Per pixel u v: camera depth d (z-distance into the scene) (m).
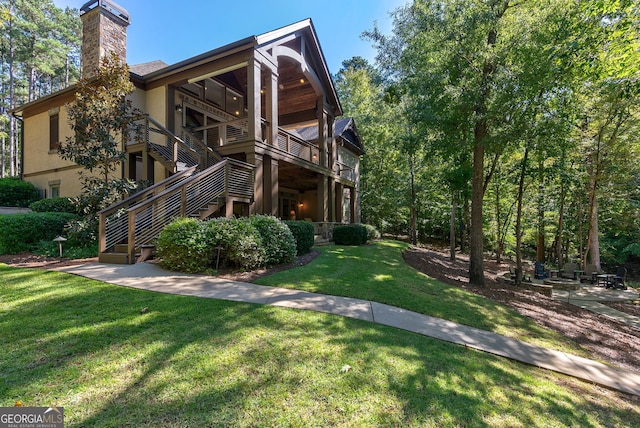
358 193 20.03
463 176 11.17
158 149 9.43
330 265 7.34
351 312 4.12
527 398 2.62
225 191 7.94
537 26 6.53
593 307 7.31
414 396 2.35
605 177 10.47
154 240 6.41
